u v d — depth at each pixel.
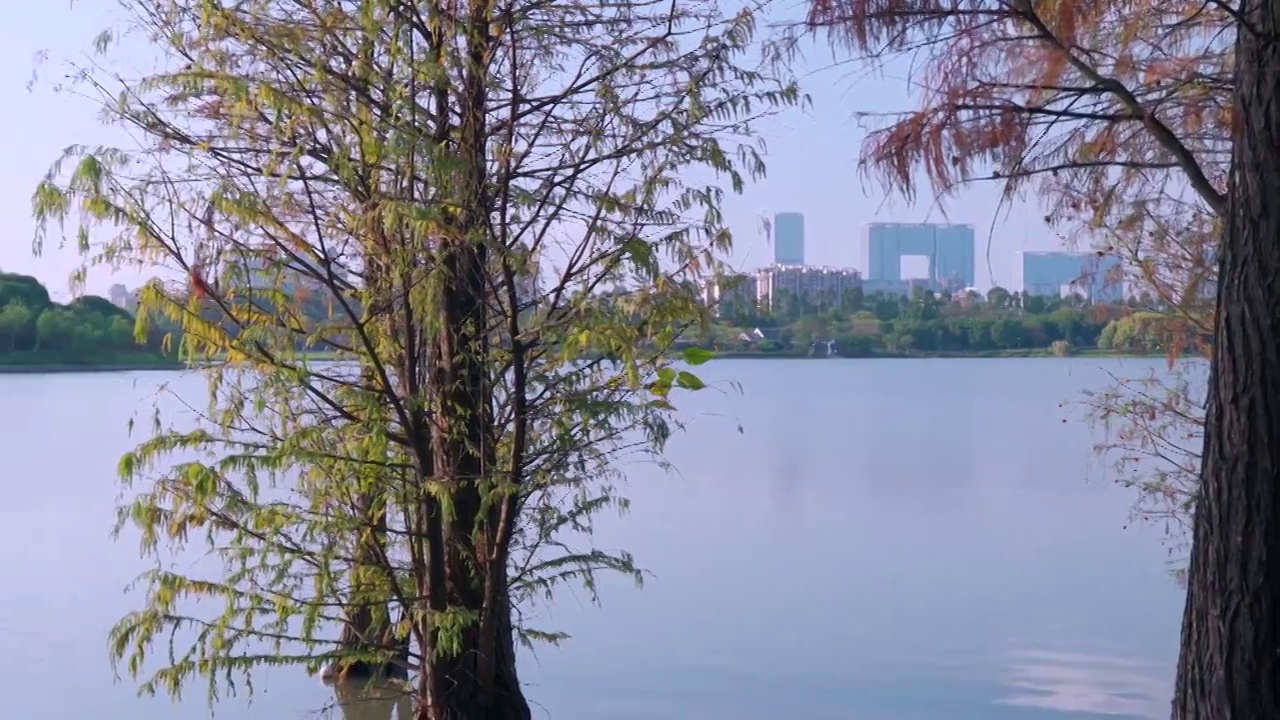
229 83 5.67
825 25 4.82
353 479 6.45
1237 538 4.46
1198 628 4.60
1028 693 10.34
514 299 6.22
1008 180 4.91
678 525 18.05
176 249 6.12
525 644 7.58
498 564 6.44
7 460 20.08
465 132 6.20
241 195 5.94
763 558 15.66
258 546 6.73
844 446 28.64
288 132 6.01
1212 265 7.45
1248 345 4.46
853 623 12.36
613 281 6.33
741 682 10.30
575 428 6.50
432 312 5.97
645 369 6.36
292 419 6.46
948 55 4.74
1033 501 20.84
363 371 6.70
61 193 5.73
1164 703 10.04
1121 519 19.09
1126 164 4.91
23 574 13.66
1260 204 4.45
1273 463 4.41
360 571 6.82
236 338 6.24
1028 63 4.64
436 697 6.46
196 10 6.05
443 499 5.98
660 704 9.84
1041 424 32.66
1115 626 12.48
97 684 9.90
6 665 10.42
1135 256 7.79
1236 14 4.43
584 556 7.15
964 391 40.41
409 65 5.90
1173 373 8.77
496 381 6.51
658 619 12.59
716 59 6.30
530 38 6.25
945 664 10.91
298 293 6.61
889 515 19.30
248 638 6.70
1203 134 5.00
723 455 26.81
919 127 4.77
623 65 6.32
